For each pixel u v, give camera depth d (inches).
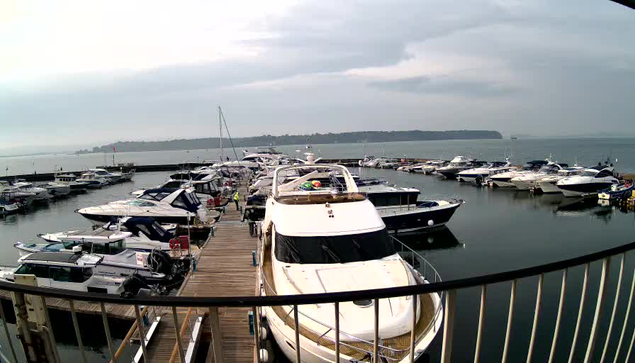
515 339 367.6
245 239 634.8
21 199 1240.2
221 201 1049.5
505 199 1238.9
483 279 76.2
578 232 794.8
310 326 221.3
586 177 1179.9
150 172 2623.0
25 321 89.6
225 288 417.4
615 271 521.7
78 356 362.6
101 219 792.9
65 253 446.6
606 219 909.2
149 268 473.1
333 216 316.2
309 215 317.1
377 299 75.4
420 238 775.1
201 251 561.9
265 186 1039.6
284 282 256.4
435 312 236.8
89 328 389.4
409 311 230.1
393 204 793.6
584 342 350.9
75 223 1041.5
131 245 588.7
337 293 73.4
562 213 996.6
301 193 386.0
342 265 276.5
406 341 215.5
